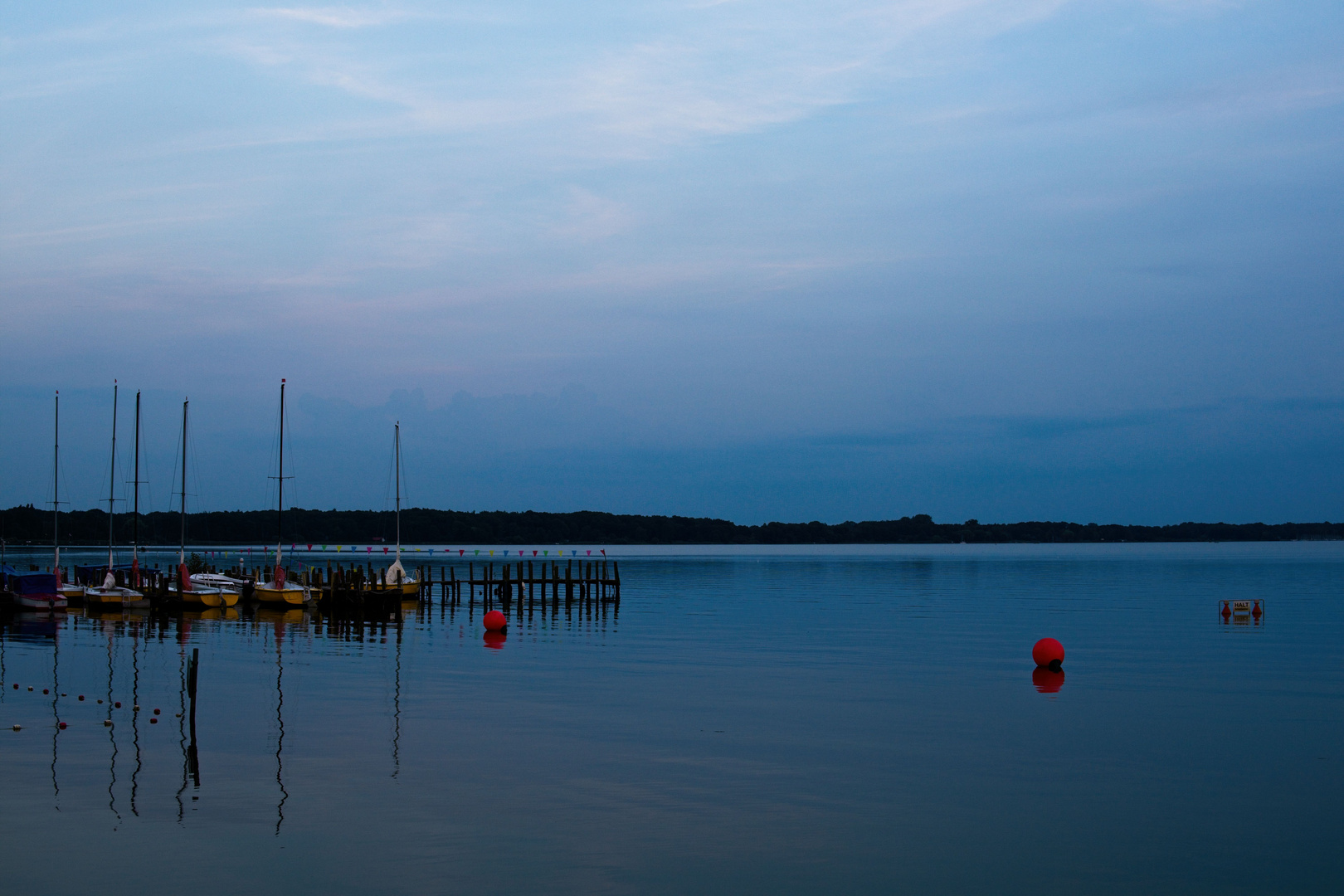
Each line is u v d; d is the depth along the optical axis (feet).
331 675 113.70
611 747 78.33
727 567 512.22
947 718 90.12
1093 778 70.44
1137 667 123.75
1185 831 59.72
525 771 71.20
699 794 66.03
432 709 92.94
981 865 54.39
